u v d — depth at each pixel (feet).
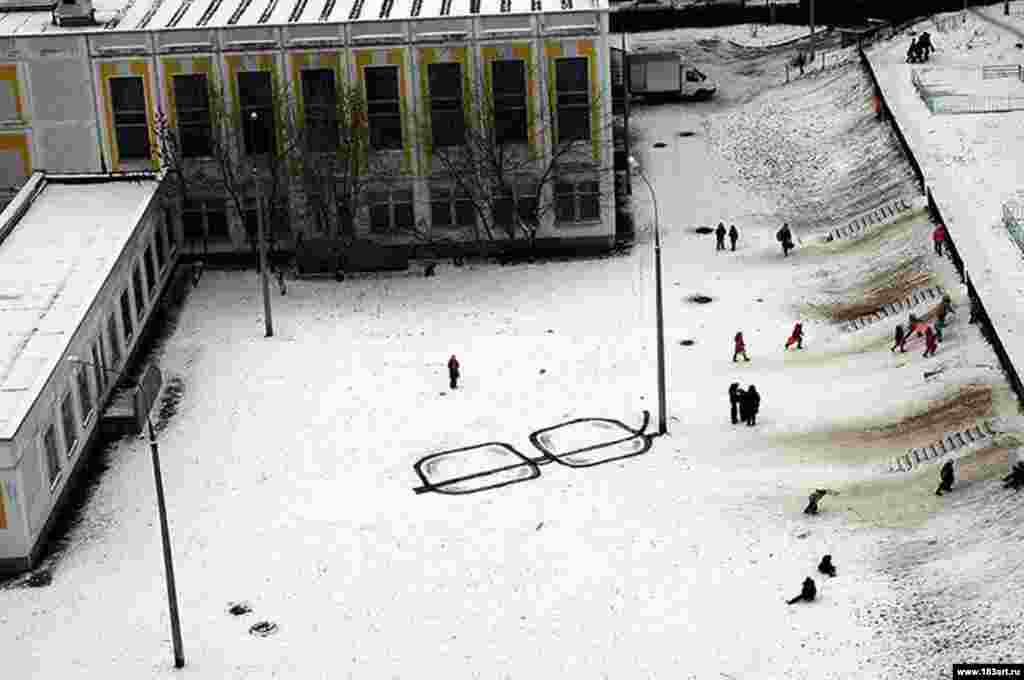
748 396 214.69
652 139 348.38
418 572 185.37
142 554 192.95
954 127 301.02
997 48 349.00
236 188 283.79
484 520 196.03
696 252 283.79
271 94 281.54
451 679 164.86
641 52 386.73
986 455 191.83
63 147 285.84
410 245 287.69
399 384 234.99
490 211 285.64
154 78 281.33
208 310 267.59
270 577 185.98
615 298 264.31
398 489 205.05
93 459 217.77
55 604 183.32
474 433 219.20
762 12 428.15
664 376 215.10
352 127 279.69
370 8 288.51
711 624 170.60
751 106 362.12
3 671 170.91
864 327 241.55
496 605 177.68
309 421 224.94
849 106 336.70
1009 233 248.11
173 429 224.74
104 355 229.86
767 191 312.50
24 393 197.16
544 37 277.23
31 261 240.53
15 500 187.93
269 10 289.74
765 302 258.98
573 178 284.61
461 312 261.85
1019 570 167.84
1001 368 209.97
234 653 171.42
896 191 284.20
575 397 228.22
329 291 273.95
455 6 286.25
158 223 271.49
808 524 188.65
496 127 282.15
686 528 190.60
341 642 172.55
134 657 171.63
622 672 163.94
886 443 205.16
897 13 406.00
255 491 206.49
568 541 189.88
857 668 160.35
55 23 287.48
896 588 172.24
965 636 161.38
